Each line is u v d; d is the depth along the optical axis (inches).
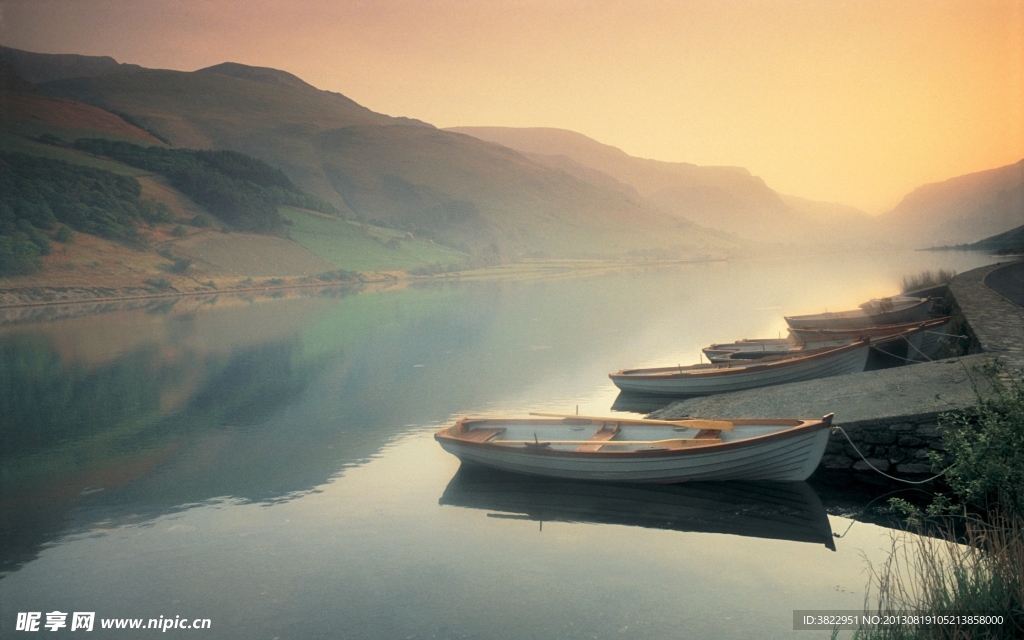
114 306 2581.2
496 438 494.6
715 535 353.4
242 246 4537.4
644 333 1263.5
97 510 440.8
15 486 495.8
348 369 986.7
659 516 382.9
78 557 365.7
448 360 1035.9
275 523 405.1
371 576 327.0
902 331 757.9
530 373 902.4
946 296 1061.1
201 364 1073.5
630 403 702.5
